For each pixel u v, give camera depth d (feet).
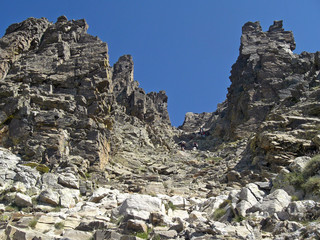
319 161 56.65
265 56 164.55
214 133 178.50
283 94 148.36
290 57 164.14
